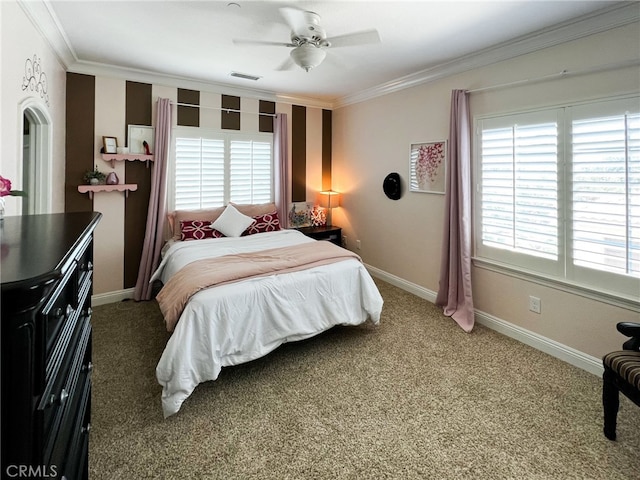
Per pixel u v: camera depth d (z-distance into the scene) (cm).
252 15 250
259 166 482
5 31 195
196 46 310
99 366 260
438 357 277
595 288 250
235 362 235
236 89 450
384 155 456
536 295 290
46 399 70
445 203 357
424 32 275
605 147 239
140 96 393
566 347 270
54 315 76
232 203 461
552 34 263
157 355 278
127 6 238
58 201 331
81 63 351
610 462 171
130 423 200
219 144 446
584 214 254
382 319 351
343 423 201
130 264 406
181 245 370
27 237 97
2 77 192
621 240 235
